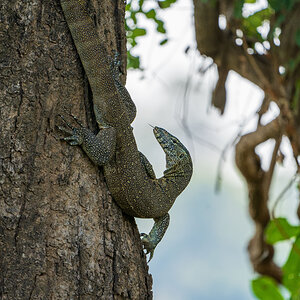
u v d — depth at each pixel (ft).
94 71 34.65
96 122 35.19
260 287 51.47
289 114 54.44
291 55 53.36
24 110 32.17
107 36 36.68
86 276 31.96
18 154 31.65
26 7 33.19
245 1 56.44
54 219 31.86
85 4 35.42
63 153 32.91
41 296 30.63
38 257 30.99
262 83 55.21
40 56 33.06
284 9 52.49
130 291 33.40
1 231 30.76
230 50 55.52
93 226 32.96
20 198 31.30
